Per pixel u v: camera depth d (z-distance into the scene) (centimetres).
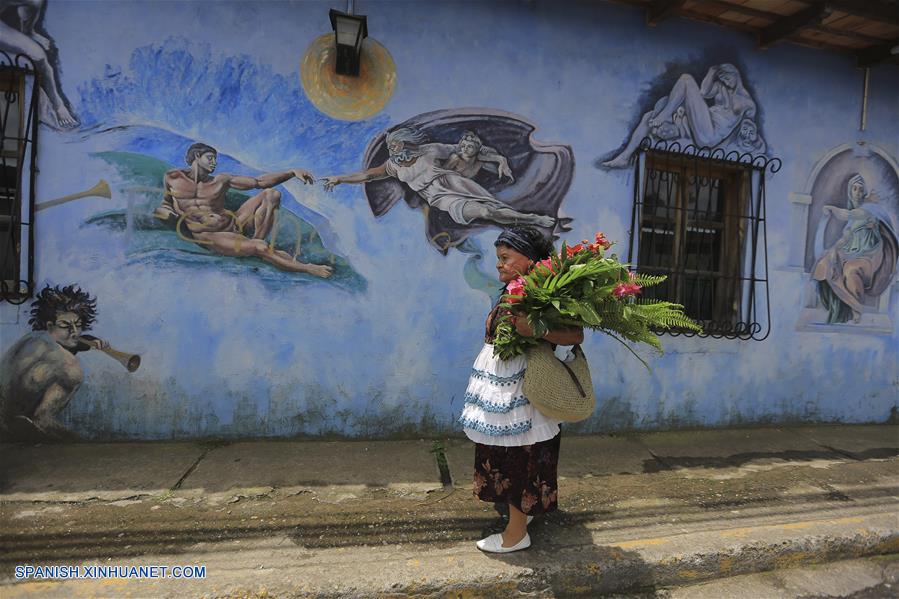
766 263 418
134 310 323
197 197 327
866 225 443
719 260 424
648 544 237
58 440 319
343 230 345
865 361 450
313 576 202
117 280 321
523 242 212
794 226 424
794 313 427
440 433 363
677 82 394
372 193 347
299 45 335
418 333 357
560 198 376
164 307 326
